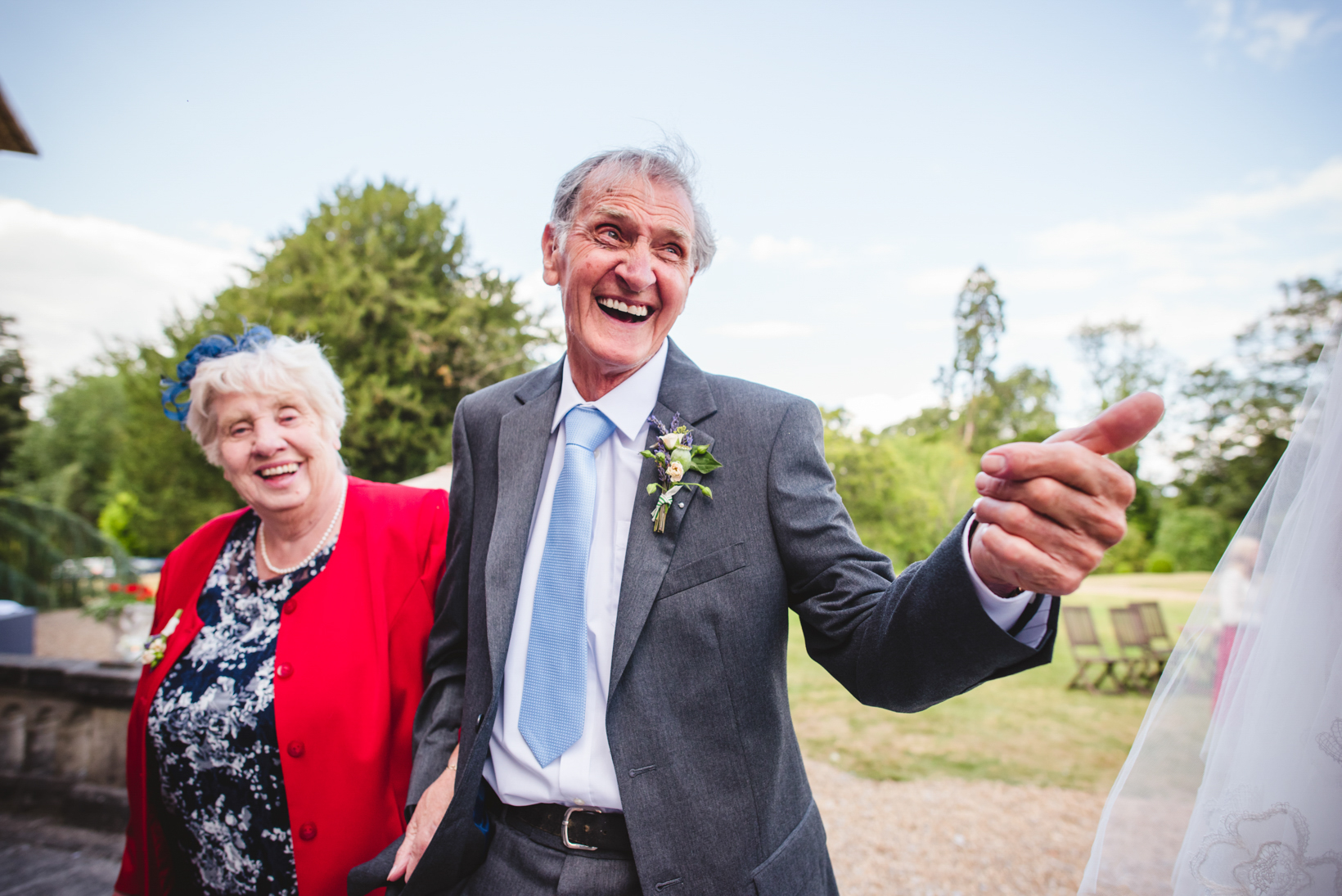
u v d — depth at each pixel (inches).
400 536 67.9
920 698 38.9
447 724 58.5
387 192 595.2
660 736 45.7
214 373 63.2
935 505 407.5
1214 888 40.1
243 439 64.6
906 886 136.1
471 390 568.1
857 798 175.8
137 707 65.9
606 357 51.3
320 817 61.0
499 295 612.4
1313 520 41.3
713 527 47.9
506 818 51.4
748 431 49.9
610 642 49.0
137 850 66.6
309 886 60.7
